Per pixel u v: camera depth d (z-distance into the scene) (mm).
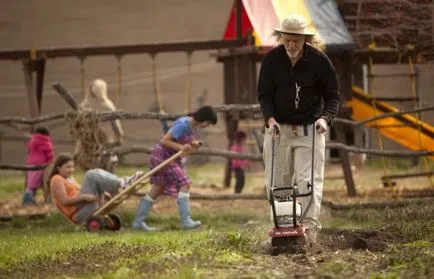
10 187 36531
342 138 29828
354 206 24734
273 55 17141
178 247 16797
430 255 14828
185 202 23281
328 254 15711
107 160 26281
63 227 24016
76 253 16891
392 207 24688
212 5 51094
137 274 13844
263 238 17656
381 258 15133
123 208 26594
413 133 31500
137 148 26344
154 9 50938
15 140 49531
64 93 27141
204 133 49312
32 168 27203
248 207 27297
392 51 31453
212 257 15000
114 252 16625
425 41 29688
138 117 26125
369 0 29922
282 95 17141
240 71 32562
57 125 47750
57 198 23234
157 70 50938
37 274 14945
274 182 17562
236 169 32156
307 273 13852
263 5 29297
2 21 50531
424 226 18844
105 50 31016
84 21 50812
